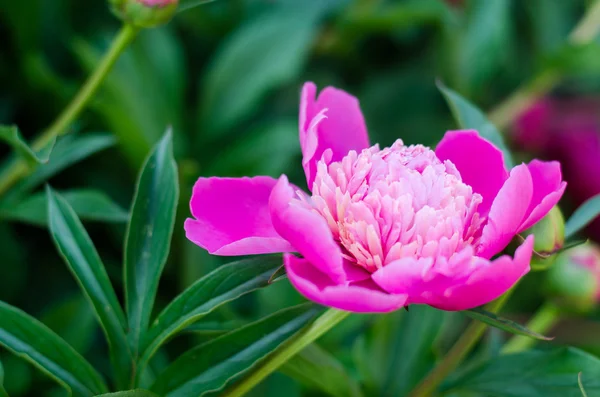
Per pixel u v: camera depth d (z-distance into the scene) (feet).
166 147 2.39
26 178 2.70
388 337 2.63
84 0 3.21
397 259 2.27
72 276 2.97
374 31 3.39
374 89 3.47
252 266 2.33
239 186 2.35
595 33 3.52
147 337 2.34
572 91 4.16
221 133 3.15
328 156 2.36
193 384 2.31
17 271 2.87
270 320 2.33
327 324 2.30
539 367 2.42
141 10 2.61
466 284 2.18
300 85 3.36
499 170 2.35
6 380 2.68
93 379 2.34
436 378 2.47
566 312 2.62
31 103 3.09
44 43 3.15
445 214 2.28
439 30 3.43
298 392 2.67
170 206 2.37
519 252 2.17
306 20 3.19
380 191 2.30
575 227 2.44
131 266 2.37
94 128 3.04
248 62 3.15
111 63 2.66
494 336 2.66
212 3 3.28
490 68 3.43
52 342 2.32
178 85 3.12
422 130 3.43
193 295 2.33
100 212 2.59
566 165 3.82
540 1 3.87
